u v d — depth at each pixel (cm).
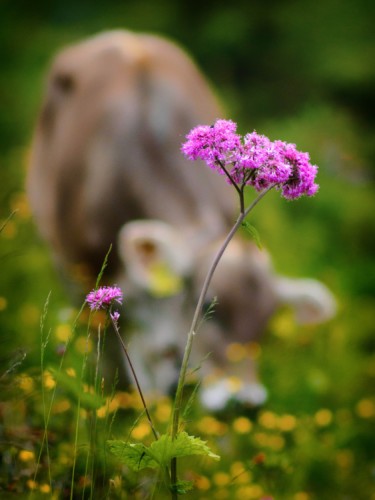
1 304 647
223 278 788
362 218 1923
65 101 1070
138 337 827
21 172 1409
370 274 1691
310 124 2241
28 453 429
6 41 2497
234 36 2711
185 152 319
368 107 2723
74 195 1004
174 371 810
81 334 736
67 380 359
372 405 936
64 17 2855
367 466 770
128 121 988
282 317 938
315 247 1750
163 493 485
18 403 449
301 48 2748
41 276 1066
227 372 766
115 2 2858
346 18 2731
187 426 630
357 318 1373
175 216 932
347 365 1068
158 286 798
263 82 2791
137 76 1021
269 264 826
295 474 667
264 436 679
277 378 916
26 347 449
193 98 1030
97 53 1075
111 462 432
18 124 2131
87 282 962
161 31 2758
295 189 319
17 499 402
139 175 965
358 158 2219
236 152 317
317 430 773
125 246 841
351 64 2645
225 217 946
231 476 593
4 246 981
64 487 414
